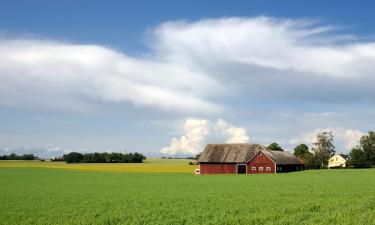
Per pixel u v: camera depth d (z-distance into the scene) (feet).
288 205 104.27
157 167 468.75
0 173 341.00
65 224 82.89
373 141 458.50
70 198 136.98
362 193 131.85
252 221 81.35
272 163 321.93
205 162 336.90
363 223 74.59
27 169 418.31
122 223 83.41
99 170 401.90
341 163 559.38
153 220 86.33
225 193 143.43
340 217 81.35
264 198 123.03
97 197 138.82
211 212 95.81
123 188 177.68
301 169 375.66
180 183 205.26
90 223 84.07
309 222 77.71
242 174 309.22
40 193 157.79
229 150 339.98
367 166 456.45
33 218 92.58
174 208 103.96
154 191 158.71
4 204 120.98
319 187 159.02
